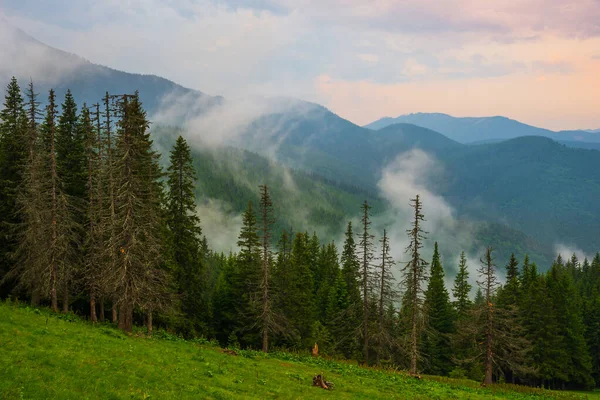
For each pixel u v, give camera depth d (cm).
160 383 1842
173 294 3606
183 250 4122
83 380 1623
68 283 3591
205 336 4419
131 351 2280
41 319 2516
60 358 1803
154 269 3250
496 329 4150
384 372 3638
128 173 2873
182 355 2539
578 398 3725
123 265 2892
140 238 3158
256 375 2459
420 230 4041
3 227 3506
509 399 3278
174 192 4147
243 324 4731
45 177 3253
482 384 3856
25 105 3167
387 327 4553
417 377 3647
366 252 4575
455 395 3002
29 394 1391
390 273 4481
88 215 3341
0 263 3538
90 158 3456
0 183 3522
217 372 2323
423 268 4072
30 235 3084
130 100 2848
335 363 3678
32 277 3161
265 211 4262
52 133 3142
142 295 3047
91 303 3359
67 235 3278
